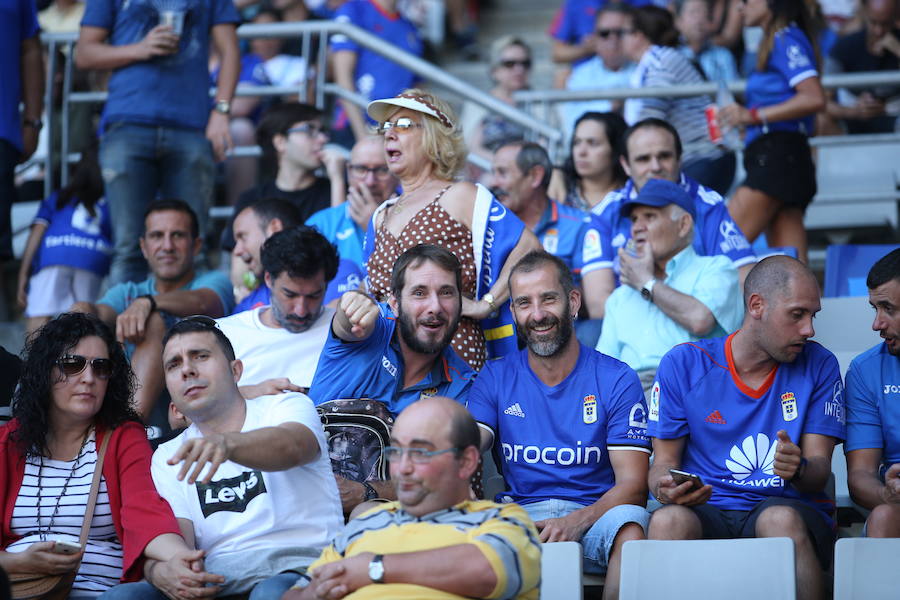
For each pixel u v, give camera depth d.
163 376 18.89
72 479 13.95
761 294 14.20
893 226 26.66
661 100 24.62
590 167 22.78
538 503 14.68
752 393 14.40
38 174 28.58
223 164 27.70
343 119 29.34
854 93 29.31
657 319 17.45
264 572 13.20
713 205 19.72
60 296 23.95
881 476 14.53
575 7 33.09
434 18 37.91
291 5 31.84
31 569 13.02
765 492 14.20
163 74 22.64
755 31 28.81
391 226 16.53
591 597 14.38
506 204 21.50
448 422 11.46
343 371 15.09
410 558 11.08
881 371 14.57
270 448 12.77
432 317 14.73
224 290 20.34
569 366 14.88
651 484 14.18
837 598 12.59
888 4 29.02
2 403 16.34
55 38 27.00
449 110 16.81
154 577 12.91
